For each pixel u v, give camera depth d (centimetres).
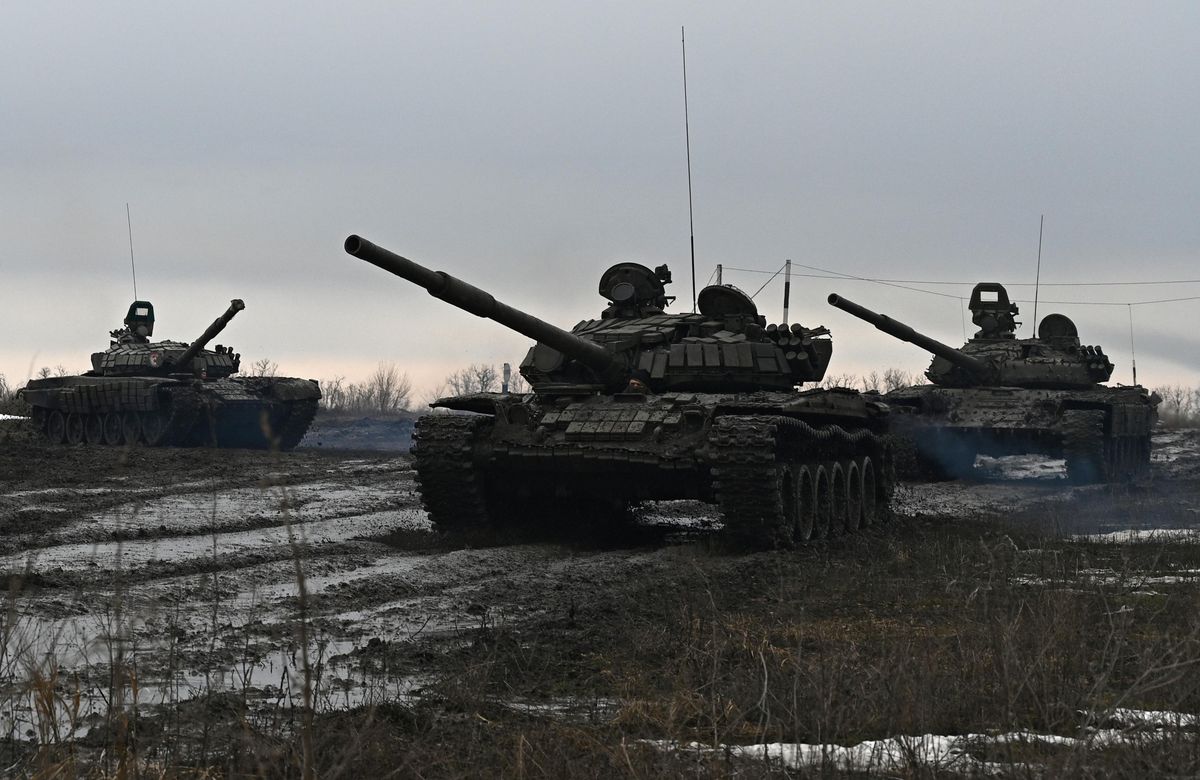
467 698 944
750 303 2347
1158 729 829
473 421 2086
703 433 1959
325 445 5400
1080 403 3459
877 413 2386
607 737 830
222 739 842
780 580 1509
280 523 2323
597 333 2220
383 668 1079
